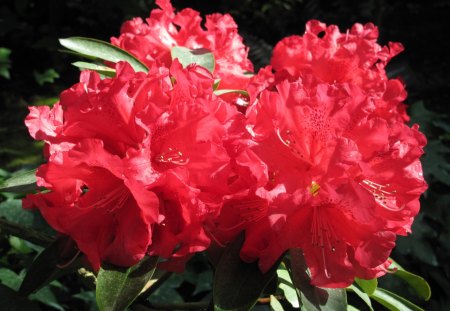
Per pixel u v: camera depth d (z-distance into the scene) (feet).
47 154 1.49
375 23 8.70
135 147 1.42
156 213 1.33
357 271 1.46
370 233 1.40
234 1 9.12
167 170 1.38
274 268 1.48
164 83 1.46
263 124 1.48
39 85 7.38
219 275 1.47
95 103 1.41
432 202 4.08
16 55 7.80
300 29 9.07
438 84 7.68
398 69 7.38
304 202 1.37
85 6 8.23
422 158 4.22
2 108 6.79
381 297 1.92
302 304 1.48
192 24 2.26
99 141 1.31
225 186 1.40
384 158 1.45
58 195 1.44
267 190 1.43
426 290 1.92
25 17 8.37
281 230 1.37
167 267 1.48
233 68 2.26
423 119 4.57
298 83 1.48
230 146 1.44
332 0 9.29
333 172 1.36
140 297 1.76
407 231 1.51
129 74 1.41
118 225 1.43
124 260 1.39
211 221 1.45
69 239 1.53
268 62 5.95
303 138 1.46
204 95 1.44
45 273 1.53
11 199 3.32
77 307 3.60
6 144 6.03
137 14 8.03
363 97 1.44
